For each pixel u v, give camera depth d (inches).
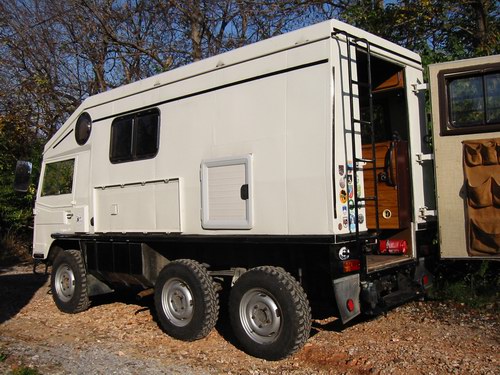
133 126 285.0
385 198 252.1
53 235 331.0
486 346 219.0
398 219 248.2
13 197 606.9
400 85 256.5
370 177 256.7
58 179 342.0
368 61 219.6
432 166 259.9
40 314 319.6
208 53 602.5
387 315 268.8
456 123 244.7
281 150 215.5
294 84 213.5
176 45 624.7
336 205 200.8
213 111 242.4
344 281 206.7
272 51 221.1
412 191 251.8
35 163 611.5
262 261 236.7
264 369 209.2
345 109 209.0
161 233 265.0
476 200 236.5
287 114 214.7
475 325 246.7
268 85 221.8
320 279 219.8
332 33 206.8
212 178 239.5
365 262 214.7
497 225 233.3
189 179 251.9
